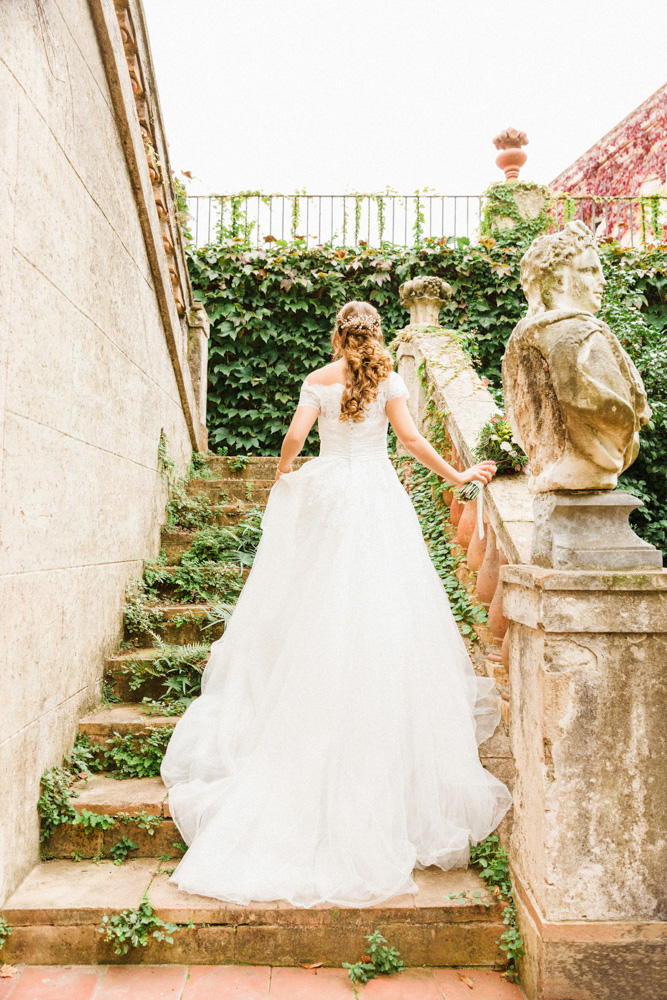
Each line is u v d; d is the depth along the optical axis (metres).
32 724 2.15
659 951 1.74
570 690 1.76
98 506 2.88
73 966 1.89
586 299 1.98
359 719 2.12
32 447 2.13
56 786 2.25
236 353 6.74
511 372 2.09
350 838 2.01
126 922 1.89
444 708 2.23
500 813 2.16
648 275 6.91
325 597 2.28
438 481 3.44
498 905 1.96
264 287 6.69
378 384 2.44
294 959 1.92
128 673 2.94
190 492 4.70
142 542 3.67
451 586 3.01
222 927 1.92
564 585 1.75
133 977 1.85
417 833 2.13
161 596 3.61
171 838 2.25
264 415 6.60
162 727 2.58
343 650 2.20
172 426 4.58
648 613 1.76
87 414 2.72
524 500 2.49
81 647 2.65
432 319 4.95
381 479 2.47
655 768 1.77
